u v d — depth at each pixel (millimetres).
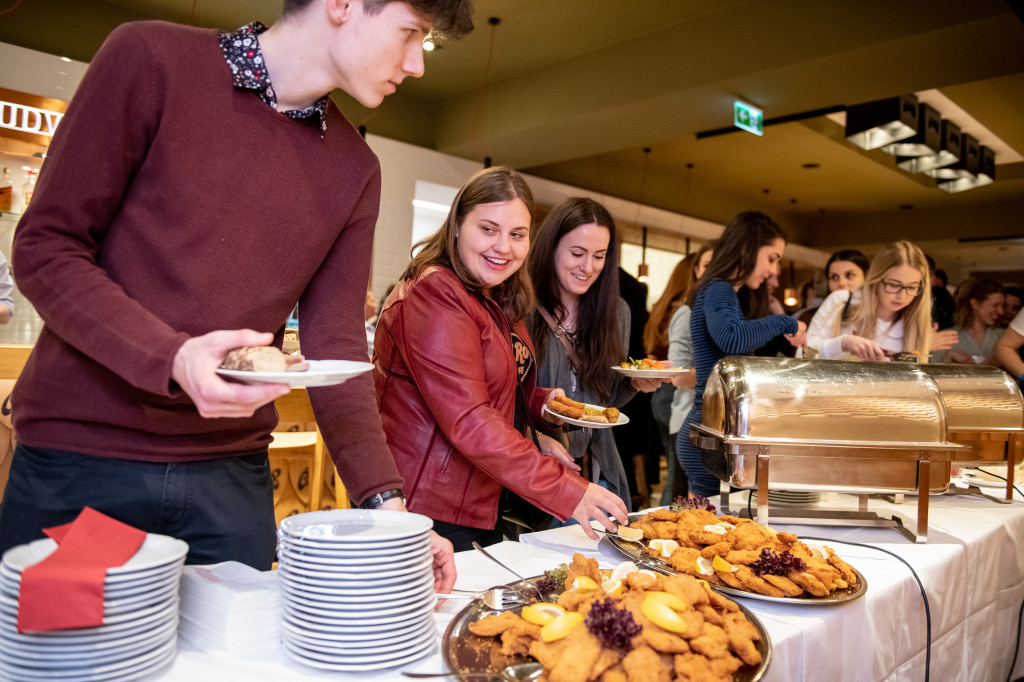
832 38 5188
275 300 1184
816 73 5527
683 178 11211
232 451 1213
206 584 1004
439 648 1050
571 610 1041
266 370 818
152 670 885
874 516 1980
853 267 4555
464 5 1123
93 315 895
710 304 2740
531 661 964
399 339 1678
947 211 12688
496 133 7480
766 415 1838
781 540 1459
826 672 1231
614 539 1551
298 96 1164
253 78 1112
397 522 1088
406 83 7629
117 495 1082
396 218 7598
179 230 1064
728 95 6082
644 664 878
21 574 806
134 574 860
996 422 2303
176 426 1116
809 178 10961
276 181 1158
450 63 7031
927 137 7262
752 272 2812
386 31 1073
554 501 1521
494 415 1557
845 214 13695
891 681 1466
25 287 943
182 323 1079
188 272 1072
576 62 6801
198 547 1171
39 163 5117
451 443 1650
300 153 1190
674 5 5750
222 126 1094
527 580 1201
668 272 11461
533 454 1536
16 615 818
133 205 1057
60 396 1062
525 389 2031
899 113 6527
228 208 1104
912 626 1533
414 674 936
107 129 993
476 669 934
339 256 1309
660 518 1639
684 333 3826
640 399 4820
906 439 1819
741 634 985
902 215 13148
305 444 3381
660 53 6184
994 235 12234
